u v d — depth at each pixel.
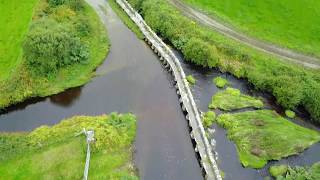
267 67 71.81
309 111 64.81
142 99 67.19
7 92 65.62
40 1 80.69
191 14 82.56
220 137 61.09
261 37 77.88
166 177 55.75
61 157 56.28
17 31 75.00
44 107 65.88
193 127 61.69
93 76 70.94
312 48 75.75
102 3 87.44
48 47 68.12
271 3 83.25
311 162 58.09
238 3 84.38
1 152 56.81
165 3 84.62
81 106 65.81
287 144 59.56
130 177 53.88
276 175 56.00
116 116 62.72
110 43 77.62
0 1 81.94
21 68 67.75
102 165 55.91
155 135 61.31
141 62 74.44
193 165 57.66
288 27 79.50
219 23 80.75
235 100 66.75
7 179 53.69
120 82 70.19
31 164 55.41
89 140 57.56
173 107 66.19
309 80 67.62
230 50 74.12
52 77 68.94
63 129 60.47
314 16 80.56
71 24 77.31
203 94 68.31
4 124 63.00
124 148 58.84
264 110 65.62
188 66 73.25
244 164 57.44
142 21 81.19
